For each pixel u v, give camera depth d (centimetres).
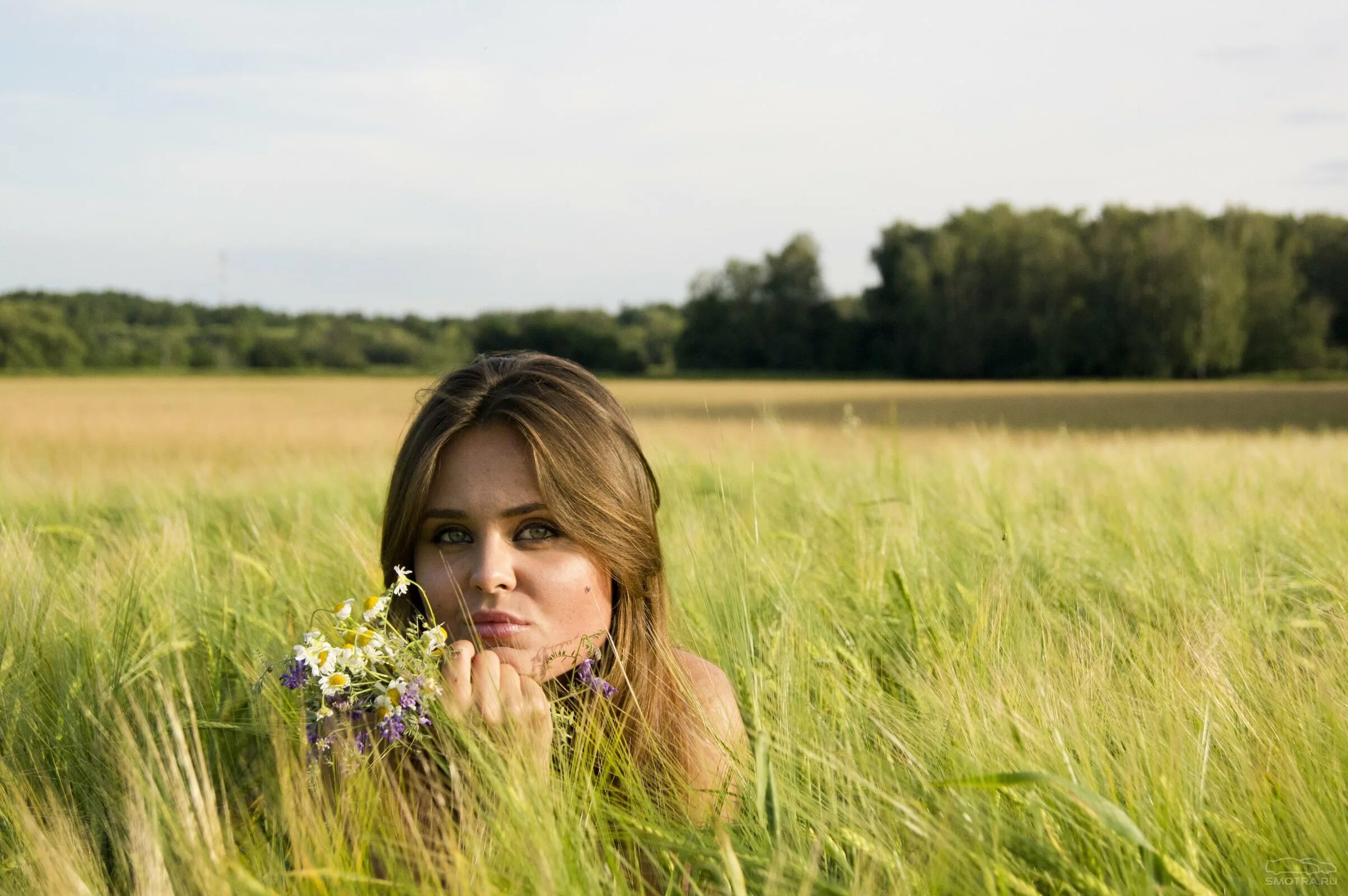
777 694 197
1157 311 8838
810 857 146
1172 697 196
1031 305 9488
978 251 9775
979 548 377
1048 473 706
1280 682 210
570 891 127
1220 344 8675
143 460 1722
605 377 10794
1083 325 9138
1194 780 167
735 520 306
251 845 148
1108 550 392
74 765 206
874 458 716
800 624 255
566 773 152
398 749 151
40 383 8288
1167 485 629
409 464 166
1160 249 8856
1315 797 161
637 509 173
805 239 11194
